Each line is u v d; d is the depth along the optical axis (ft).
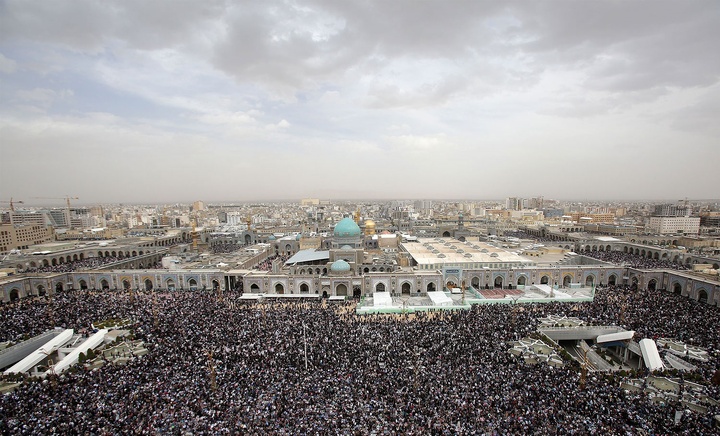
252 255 475.31
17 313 272.31
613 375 179.01
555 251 479.00
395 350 196.95
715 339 215.51
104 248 542.16
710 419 139.44
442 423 132.16
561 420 134.21
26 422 133.28
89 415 138.10
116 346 212.64
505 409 141.38
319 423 132.46
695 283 315.99
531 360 191.62
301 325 237.04
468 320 245.65
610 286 368.68
